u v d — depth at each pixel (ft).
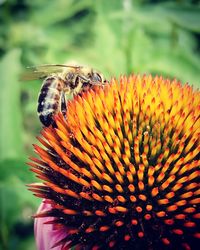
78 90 0.28
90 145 0.24
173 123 0.25
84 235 0.24
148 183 0.23
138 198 0.24
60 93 0.27
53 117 0.27
